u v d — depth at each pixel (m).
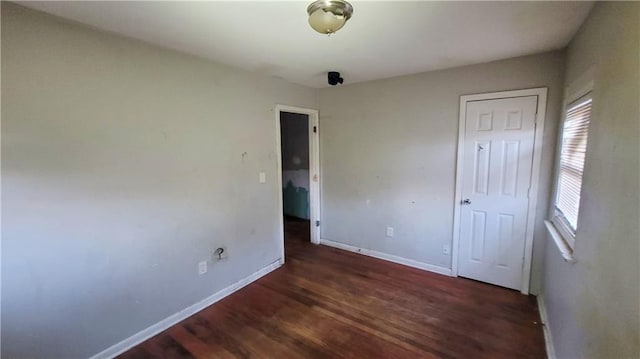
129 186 2.11
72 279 1.87
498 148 2.84
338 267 3.52
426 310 2.59
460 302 2.71
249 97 3.00
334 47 2.29
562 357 1.79
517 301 2.71
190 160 2.50
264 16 1.73
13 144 1.60
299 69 2.95
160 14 1.69
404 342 2.18
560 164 2.39
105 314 2.04
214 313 2.59
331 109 3.92
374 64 2.80
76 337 1.91
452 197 3.16
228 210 2.86
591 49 1.65
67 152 1.79
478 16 1.76
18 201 1.63
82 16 1.71
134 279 2.18
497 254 2.96
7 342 1.66
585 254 1.48
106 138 1.96
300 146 5.59
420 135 3.27
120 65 2.01
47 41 1.68
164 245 2.35
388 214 3.63
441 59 2.66
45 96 1.69
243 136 2.96
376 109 3.54
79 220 1.87
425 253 3.41
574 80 2.07
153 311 2.31
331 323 2.43
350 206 3.95
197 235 2.60
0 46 1.53
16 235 1.64
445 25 1.89
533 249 2.76
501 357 2.02
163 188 2.32
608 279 1.17
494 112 2.81
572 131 2.09
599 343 1.23
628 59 1.11
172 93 2.33
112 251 2.04
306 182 5.59
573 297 1.64
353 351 2.10
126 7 1.60
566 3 1.59
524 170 2.73
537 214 2.71
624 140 1.10
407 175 3.42
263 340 2.23
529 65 2.60
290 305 2.71
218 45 2.22
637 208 0.96
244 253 3.07
